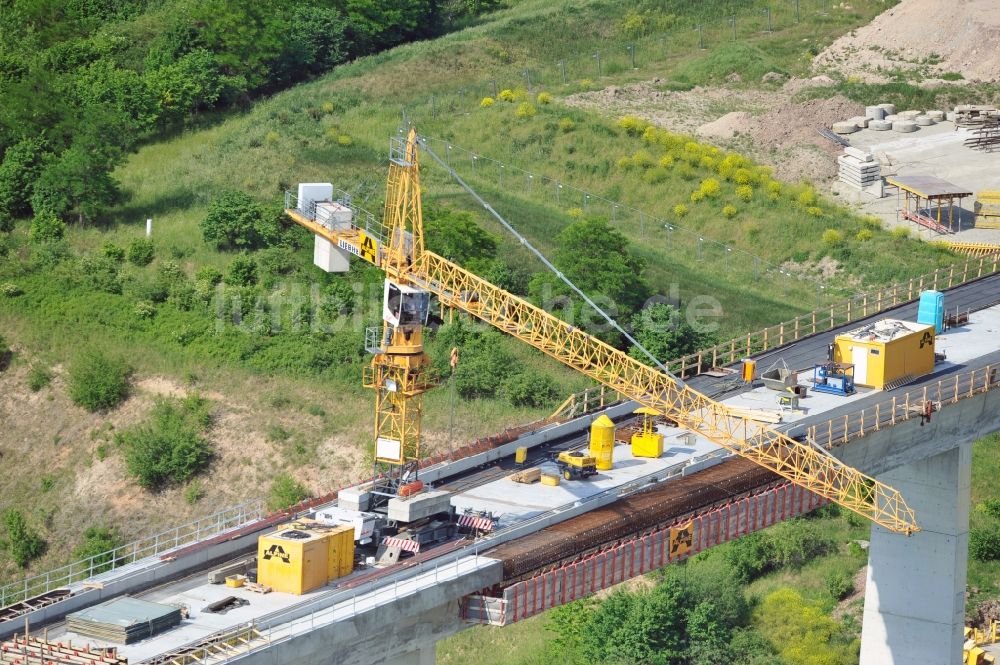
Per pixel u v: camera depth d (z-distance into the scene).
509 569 86.38
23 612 78.75
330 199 113.06
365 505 92.25
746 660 111.00
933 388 111.50
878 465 107.12
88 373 135.50
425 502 89.88
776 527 125.50
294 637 75.75
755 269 154.38
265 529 91.25
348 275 144.88
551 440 109.25
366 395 132.88
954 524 109.75
